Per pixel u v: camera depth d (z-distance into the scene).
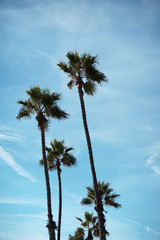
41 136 17.94
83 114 16.98
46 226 15.70
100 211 14.51
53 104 18.30
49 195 16.41
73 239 24.19
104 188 22.58
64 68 17.81
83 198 22.64
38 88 18.45
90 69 17.41
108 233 14.14
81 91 17.45
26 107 18.50
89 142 16.30
